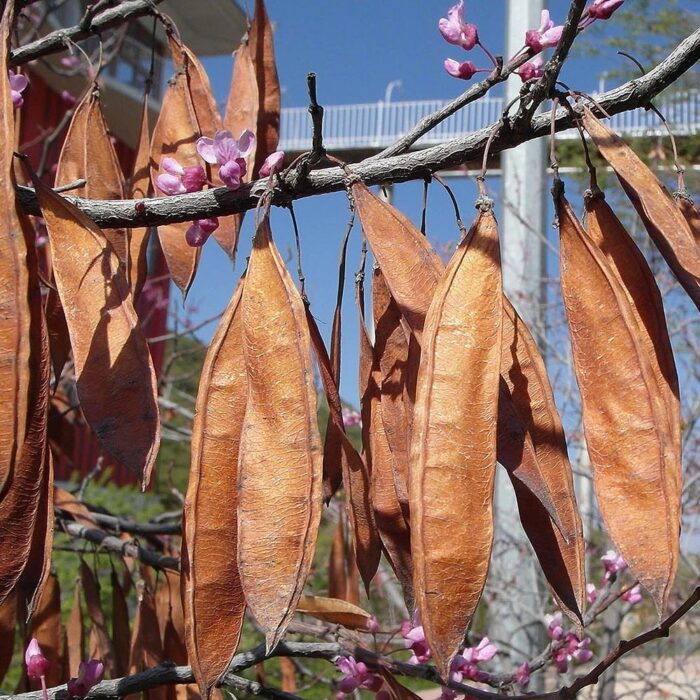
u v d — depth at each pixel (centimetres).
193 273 34
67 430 58
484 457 21
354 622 38
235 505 23
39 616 41
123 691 31
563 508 22
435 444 21
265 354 22
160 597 45
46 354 23
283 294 23
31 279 23
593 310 23
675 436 22
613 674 77
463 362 21
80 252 25
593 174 24
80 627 45
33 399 23
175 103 36
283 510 21
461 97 27
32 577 23
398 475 25
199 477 23
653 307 23
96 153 34
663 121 25
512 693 43
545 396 23
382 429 26
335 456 28
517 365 23
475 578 20
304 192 26
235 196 26
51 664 40
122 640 43
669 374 23
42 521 24
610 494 21
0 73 23
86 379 24
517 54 27
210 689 22
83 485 60
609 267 23
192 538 23
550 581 23
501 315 22
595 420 22
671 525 21
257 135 38
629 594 52
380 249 24
